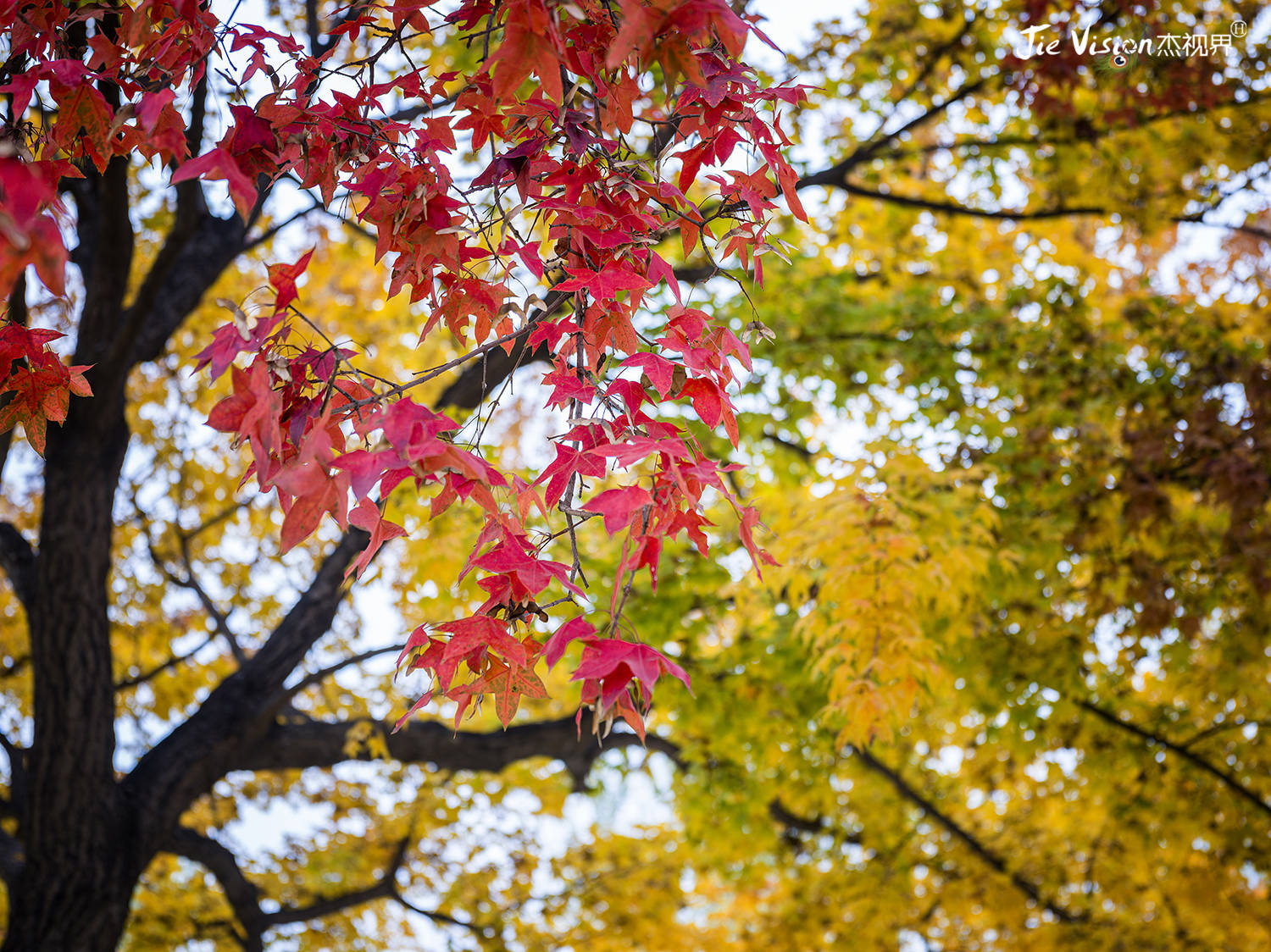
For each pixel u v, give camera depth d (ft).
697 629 17.99
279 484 4.50
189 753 17.01
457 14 5.99
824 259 24.88
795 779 20.81
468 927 25.16
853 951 23.54
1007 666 17.58
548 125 5.83
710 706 17.94
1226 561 16.46
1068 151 21.07
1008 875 22.91
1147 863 21.27
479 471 4.64
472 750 20.44
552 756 21.42
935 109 22.09
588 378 5.74
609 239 5.70
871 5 21.98
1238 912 19.92
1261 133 20.22
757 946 26.35
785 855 26.30
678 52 4.70
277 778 26.71
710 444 17.80
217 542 26.37
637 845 27.81
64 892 15.24
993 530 16.49
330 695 25.61
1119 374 19.03
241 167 5.44
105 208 13.91
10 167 3.41
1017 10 20.08
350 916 27.07
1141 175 21.63
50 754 15.62
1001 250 25.64
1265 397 17.06
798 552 15.07
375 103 5.84
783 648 17.43
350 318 26.23
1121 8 17.81
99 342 15.66
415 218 5.85
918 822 25.11
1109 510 17.48
